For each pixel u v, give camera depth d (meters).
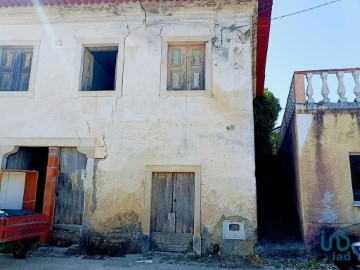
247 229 7.20
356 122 7.32
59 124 8.17
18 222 6.46
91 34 8.55
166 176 7.82
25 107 8.35
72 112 8.20
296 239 7.57
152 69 8.20
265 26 8.74
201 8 8.23
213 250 7.20
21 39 8.73
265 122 13.66
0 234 6.02
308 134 7.43
